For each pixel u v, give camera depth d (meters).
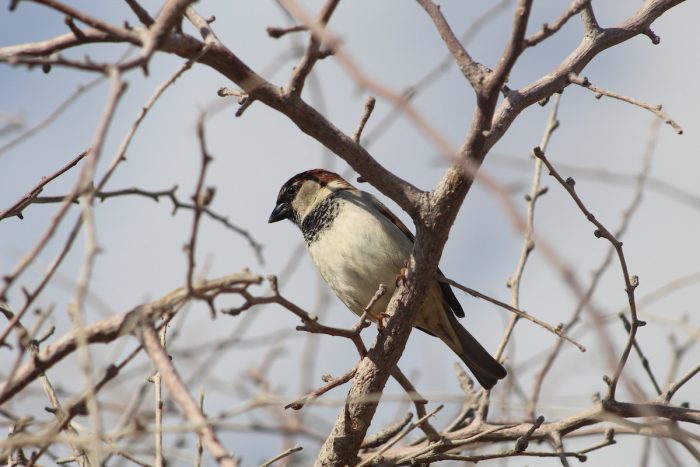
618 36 7.44
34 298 4.81
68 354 5.03
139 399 6.03
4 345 4.96
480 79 6.30
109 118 4.14
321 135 6.70
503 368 8.95
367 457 8.02
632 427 7.09
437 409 7.10
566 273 2.71
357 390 7.52
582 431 8.28
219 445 4.18
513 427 7.99
